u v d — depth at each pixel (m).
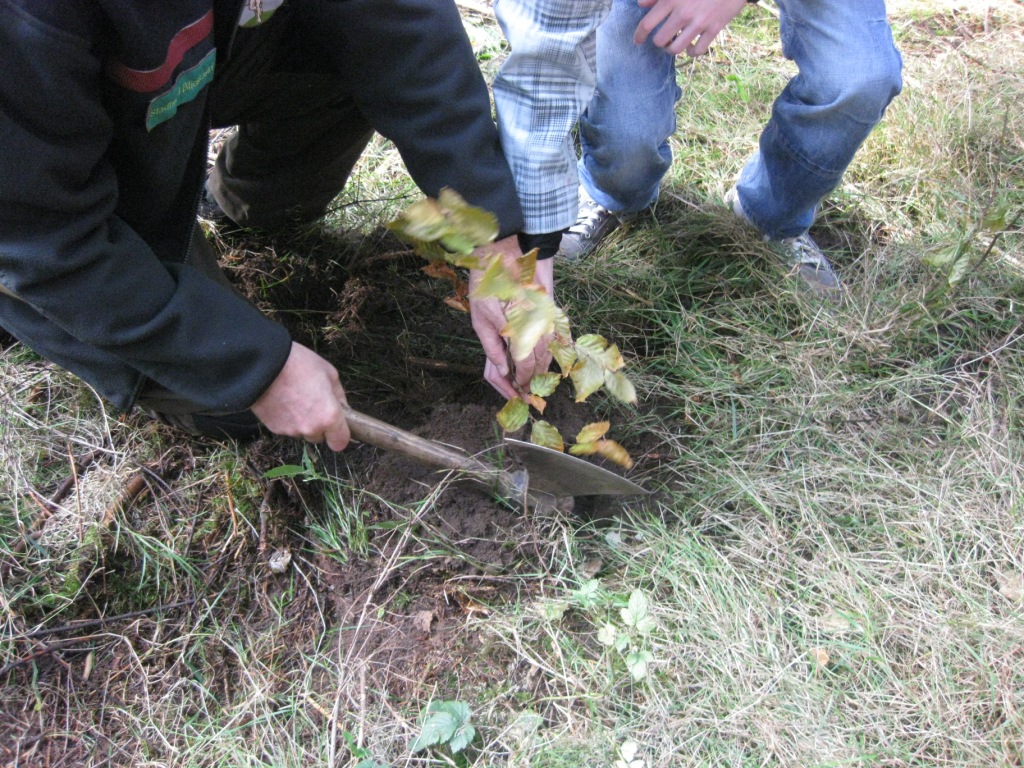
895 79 1.89
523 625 1.63
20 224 1.14
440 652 1.60
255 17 1.48
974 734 1.46
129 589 1.67
